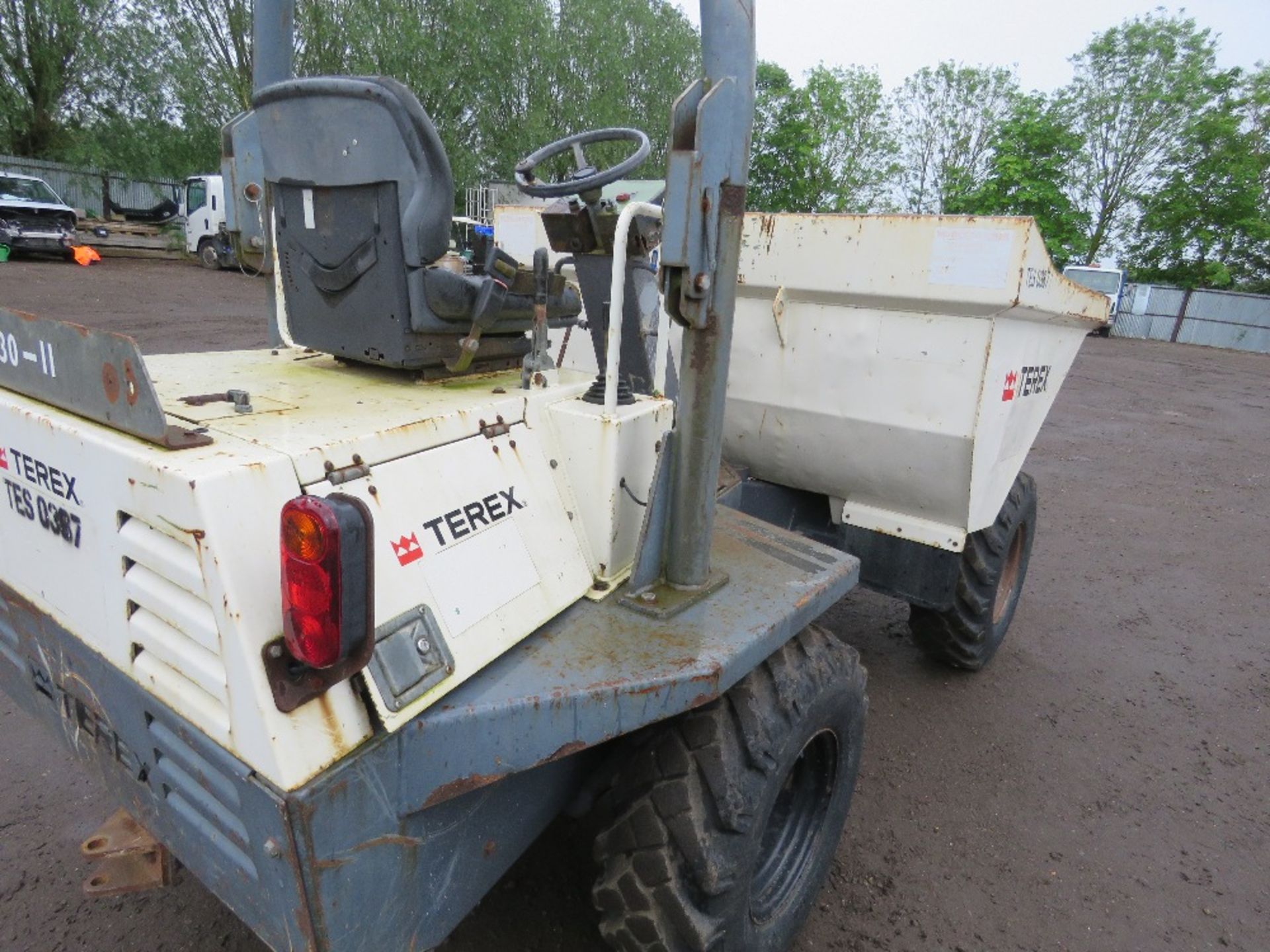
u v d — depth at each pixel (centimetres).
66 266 1594
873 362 284
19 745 285
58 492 148
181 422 146
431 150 170
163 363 203
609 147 1639
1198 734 352
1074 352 335
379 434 145
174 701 136
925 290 263
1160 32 3212
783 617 180
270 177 190
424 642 137
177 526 122
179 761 140
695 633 169
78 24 1988
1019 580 394
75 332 138
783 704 184
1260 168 3100
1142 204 3300
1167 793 310
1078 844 279
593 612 173
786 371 303
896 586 322
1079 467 812
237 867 138
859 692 218
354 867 129
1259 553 595
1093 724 353
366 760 126
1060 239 2961
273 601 123
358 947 134
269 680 120
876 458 299
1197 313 2467
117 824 181
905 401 281
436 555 145
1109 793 307
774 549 218
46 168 2072
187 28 2008
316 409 161
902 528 312
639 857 174
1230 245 3172
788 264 287
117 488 132
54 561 156
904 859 265
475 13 2081
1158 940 241
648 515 180
